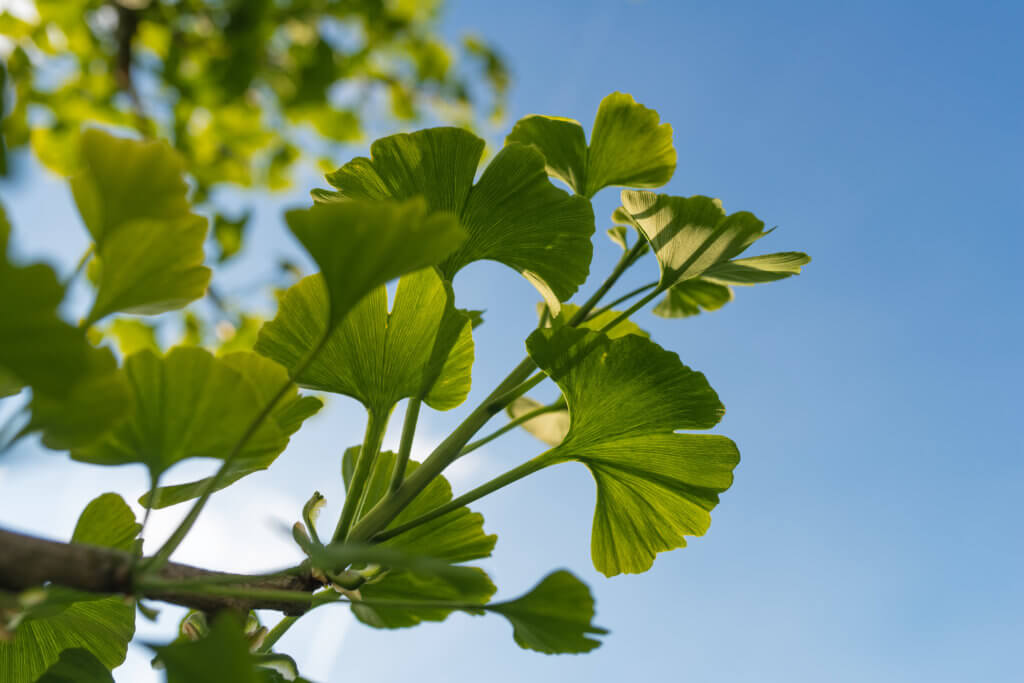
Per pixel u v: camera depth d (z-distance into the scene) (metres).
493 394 0.46
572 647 0.40
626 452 0.47
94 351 0.37
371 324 0.45
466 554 0.46
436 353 0.45
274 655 0.42
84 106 1.13
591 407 0.46
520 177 0.47
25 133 0.85
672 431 0.46
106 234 0.39
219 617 0.38
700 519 0.47
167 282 0.39
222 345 1.24
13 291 0.32
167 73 1.11
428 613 0.45
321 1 1.24
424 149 0.46
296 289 0.45
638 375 0.45
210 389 0.39
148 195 0.39
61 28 1.12
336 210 0.38
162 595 0.39
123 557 0.38
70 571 0.37
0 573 0.35
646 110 0.51
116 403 0.38
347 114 1.37
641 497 0.47
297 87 1.23
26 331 0.33
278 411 0.40
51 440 0.38
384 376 0.45
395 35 1.35
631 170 0.51
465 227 0.47
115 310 0.39
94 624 0.43
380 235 0.38
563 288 0.48
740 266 0.49
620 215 0.53
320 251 0.39
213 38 1.14
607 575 0.48
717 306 0.55
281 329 0.45
